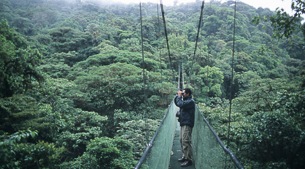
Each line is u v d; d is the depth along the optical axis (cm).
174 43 3450
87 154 892
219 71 2670
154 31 3744
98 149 884
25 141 775
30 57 1045
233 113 1063
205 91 2436
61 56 2827
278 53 3017
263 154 641
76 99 1631
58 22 4734
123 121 1588
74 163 869
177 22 4678
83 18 4809
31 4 6031
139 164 175
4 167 510
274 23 664
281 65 2795
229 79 2772
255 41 3922
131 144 989
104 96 1727
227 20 4259
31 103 996
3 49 978
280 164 589
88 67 2316
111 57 2430
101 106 1680
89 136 1196
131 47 2948
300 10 612
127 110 1720
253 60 2958
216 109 1227
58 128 1029
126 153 926
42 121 980
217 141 267
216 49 3588
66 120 1199
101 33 3538
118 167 848
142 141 1138
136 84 1742
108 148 871
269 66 2880
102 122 1538
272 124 624
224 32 3972
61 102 1342
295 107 675
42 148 714
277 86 1227
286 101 721
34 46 2780
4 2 4941
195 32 4047
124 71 1930
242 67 2747
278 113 648
